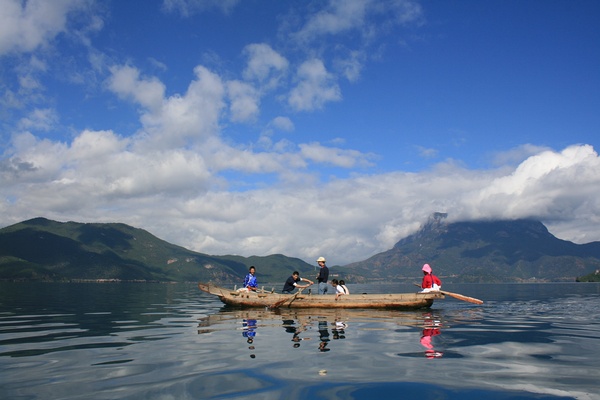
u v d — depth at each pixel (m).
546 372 6.84
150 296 35.12
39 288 56.72
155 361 7.84
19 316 16.86
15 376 6.76
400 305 19.86
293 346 9.33
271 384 6.20
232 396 5.64
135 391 5.88
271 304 21.52
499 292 44.78
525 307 20.80
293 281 23.00
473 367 7.18
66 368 7.31
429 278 21.70
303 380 6.41
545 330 11.88
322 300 20.66
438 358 7.93
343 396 5.61
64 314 17.78
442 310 19.19
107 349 9.15
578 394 5.68
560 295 35.88
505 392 5.75
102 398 5.58
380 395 5.65
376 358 7.94
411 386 6.05
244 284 24.00
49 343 10.02
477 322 14.02
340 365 7.37
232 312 18.73
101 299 29.56
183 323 14.26
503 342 9.75
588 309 19.58
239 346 9.41
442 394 5.69
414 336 10.75
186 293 43.16
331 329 12.30
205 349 9.05
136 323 14.32
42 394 5.77
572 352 8.54
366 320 14.87
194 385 6.18
